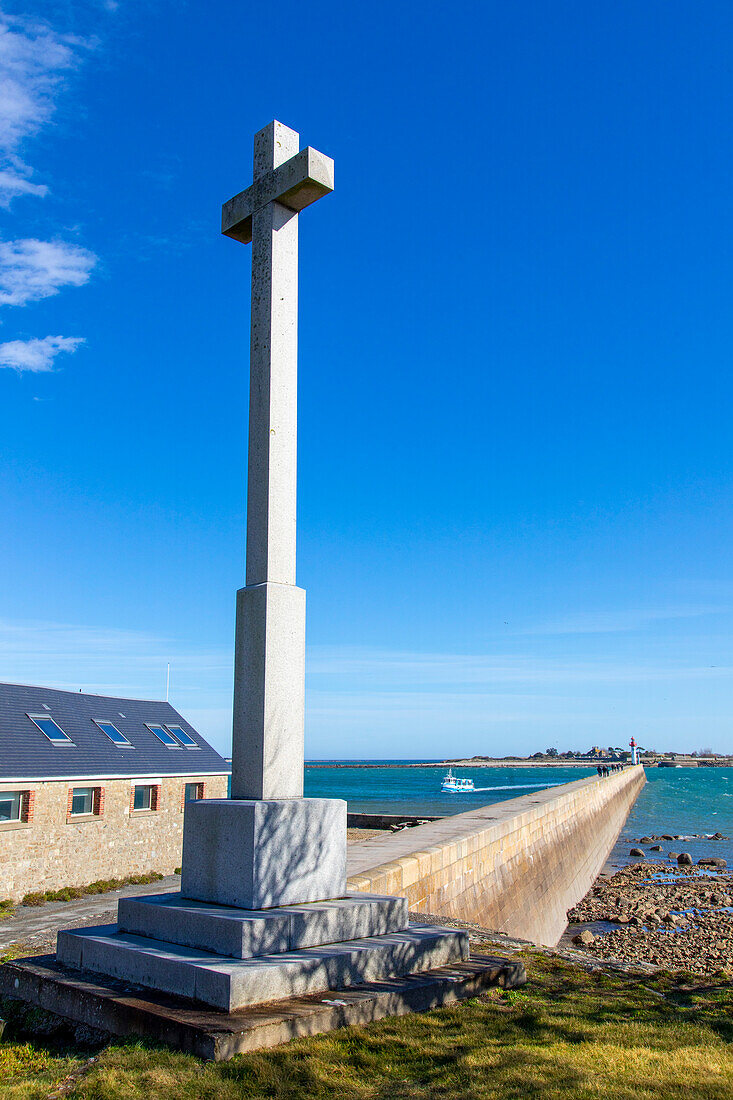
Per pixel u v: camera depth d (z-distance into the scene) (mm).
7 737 23984
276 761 6391
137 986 5430
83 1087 4238
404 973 5996
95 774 24734
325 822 6355
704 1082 4355
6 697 26375
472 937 8523
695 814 75312
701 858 42750
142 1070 4375
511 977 6457
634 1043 5047
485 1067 4539
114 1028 5062
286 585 6766
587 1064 4621
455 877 14820
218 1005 4938
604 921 25828
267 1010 4941
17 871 21516
